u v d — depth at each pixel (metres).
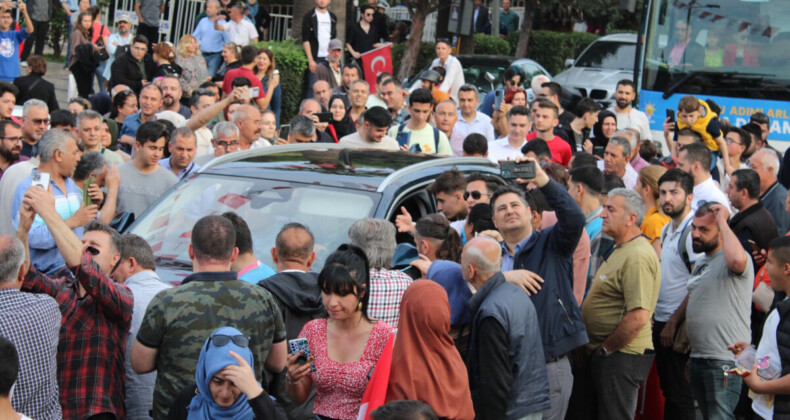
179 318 4.62
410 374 4.38
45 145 6.85
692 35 13.96
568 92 18.92
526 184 7.42
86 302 5.07
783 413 5.39
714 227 6.61
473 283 5.31
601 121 11.84
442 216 6.00
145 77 14.17
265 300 4.82
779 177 11.49
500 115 12.24
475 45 22.92
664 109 14.05
